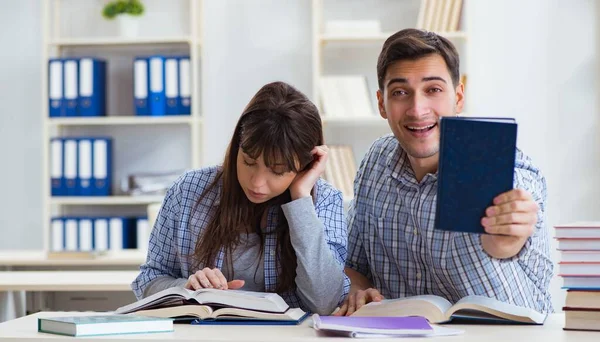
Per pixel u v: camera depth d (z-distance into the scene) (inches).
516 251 70.0
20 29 201.0
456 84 79.7
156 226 86.4
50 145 191.8
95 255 158.7
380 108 83.5
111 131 199.6
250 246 83.1
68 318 68.3
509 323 72.4
